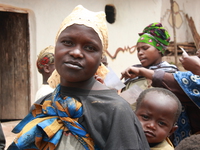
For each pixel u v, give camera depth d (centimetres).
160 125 160
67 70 115
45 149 120
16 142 121
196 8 1069
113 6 659
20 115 587
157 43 267
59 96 125
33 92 565
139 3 698
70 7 586
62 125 119
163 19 1045
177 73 207
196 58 213
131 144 104
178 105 167
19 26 564
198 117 211
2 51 579
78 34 115
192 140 98
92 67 117
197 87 197
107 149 105
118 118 108
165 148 159
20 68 574
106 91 122
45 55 267
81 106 117
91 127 111
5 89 587
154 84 209
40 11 549
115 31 659
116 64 662
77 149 113
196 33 1052
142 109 164
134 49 696
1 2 503
